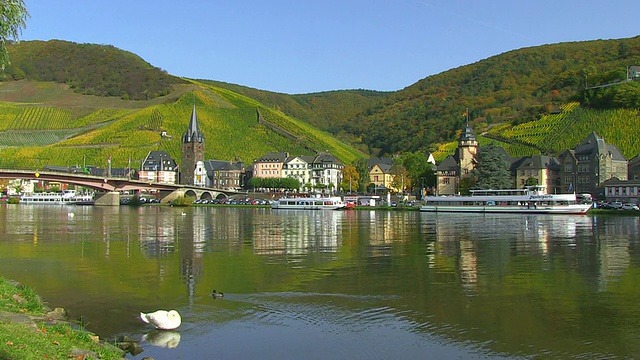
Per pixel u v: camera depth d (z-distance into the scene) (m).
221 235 79.94
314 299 36.62
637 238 73.12
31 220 114.38
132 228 92.94
